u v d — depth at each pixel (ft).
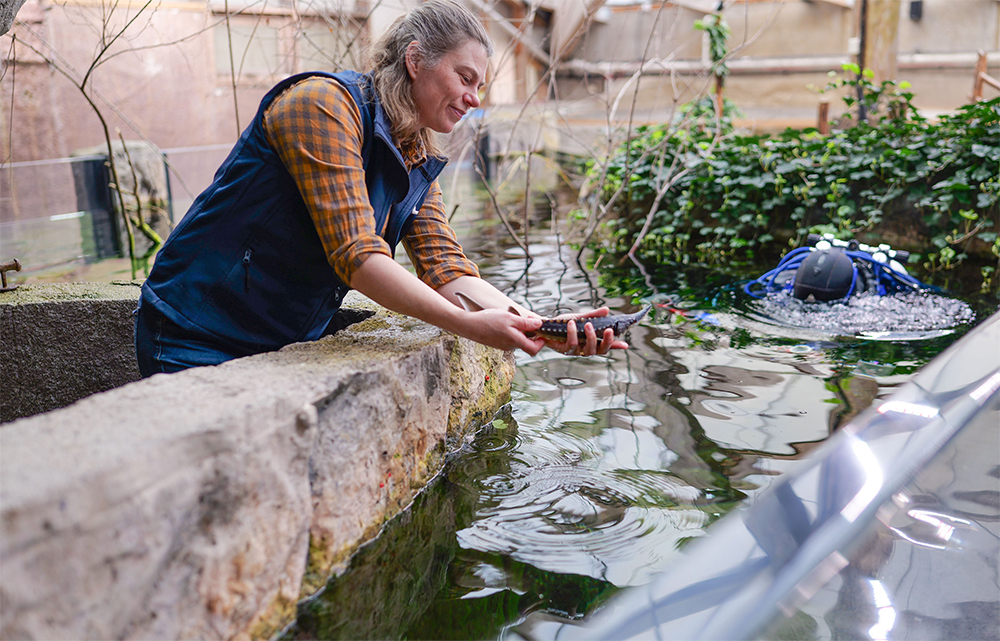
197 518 4.02
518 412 8.16
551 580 5.06
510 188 28.43
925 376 3.49
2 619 3.06
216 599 4.12
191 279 6.07
